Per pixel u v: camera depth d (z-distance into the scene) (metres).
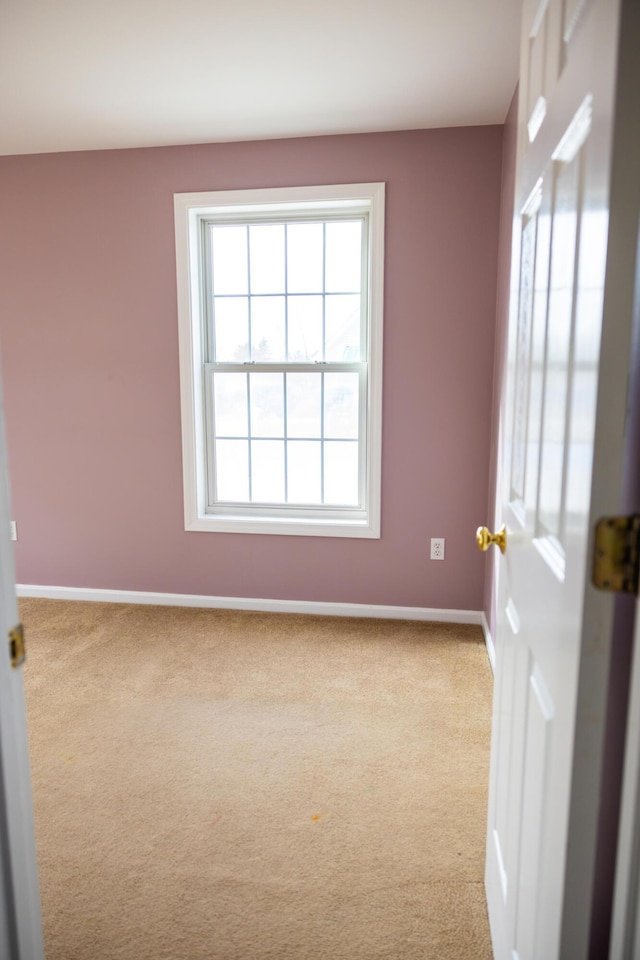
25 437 3.30
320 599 3.16
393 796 1.79
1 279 3.19
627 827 0.61
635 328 0.62
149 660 2.66
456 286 2.83
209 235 3.10
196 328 3.09
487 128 2.71
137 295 3.08
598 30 0.65
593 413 0.64
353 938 1.33
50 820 1.70
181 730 2.13
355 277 3.02
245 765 1.94
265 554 3.18
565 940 0.71
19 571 3.43
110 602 3.36
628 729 0.62
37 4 1.83
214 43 2.06
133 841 1.62
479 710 2.25
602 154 0.63
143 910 1.41
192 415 3.12
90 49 2.09
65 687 2.43
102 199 3.04
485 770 1.90
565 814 0.70
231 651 2.74
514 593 1.16
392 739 2.07
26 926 0.79
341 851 1.58
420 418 2.94
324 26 1.96
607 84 0.62
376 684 2.44
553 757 0.78
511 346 1.26
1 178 3.10
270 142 2.86
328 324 3.07
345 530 3.07
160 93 2.41
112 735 2.11
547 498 0.88
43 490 3.33
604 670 0.66
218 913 1.40
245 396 3.18
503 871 1.19
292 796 1.79
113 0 1.81
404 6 1.85
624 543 0.62
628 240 0.61
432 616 3.07
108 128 2.74
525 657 1.03
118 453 3.23
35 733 2.12
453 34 2.01
